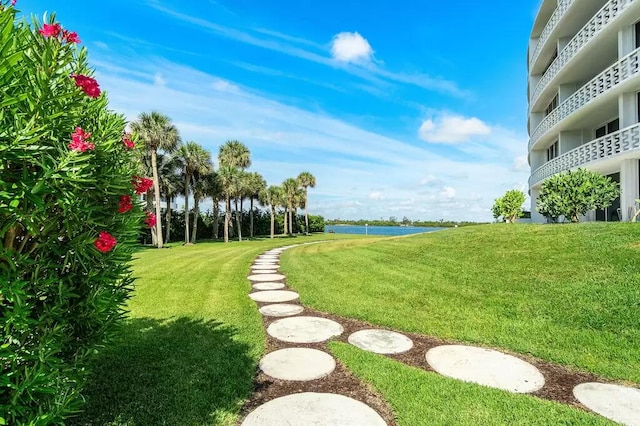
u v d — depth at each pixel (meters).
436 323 4.87
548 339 4.16
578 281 5.70
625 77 9.88
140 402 2.77
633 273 5.47
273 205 40.19
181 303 6.14
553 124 14.90
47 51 1.82
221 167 31.80
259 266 11.20
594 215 13.23
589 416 2.61
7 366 1.70
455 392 2.98
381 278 7.90
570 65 12.95
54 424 2.04
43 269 2.03
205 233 38.09
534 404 2.79
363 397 2.93
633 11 9.46
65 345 2.32
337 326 4.94
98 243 2.15
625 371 3.39
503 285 6.26
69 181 1.84
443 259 9.08
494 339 4.25
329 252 14.31
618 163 10.94
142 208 2.87
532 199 20.03
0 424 1.67
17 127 1.62
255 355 3.81
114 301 2.53
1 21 1.52
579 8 12.62
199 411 2.66
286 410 2.71
